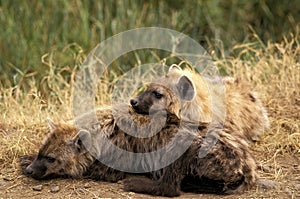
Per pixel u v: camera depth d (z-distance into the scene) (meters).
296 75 20.64
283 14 26.62
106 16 25.69
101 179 15.59
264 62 21.75
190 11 26.88
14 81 22.52
